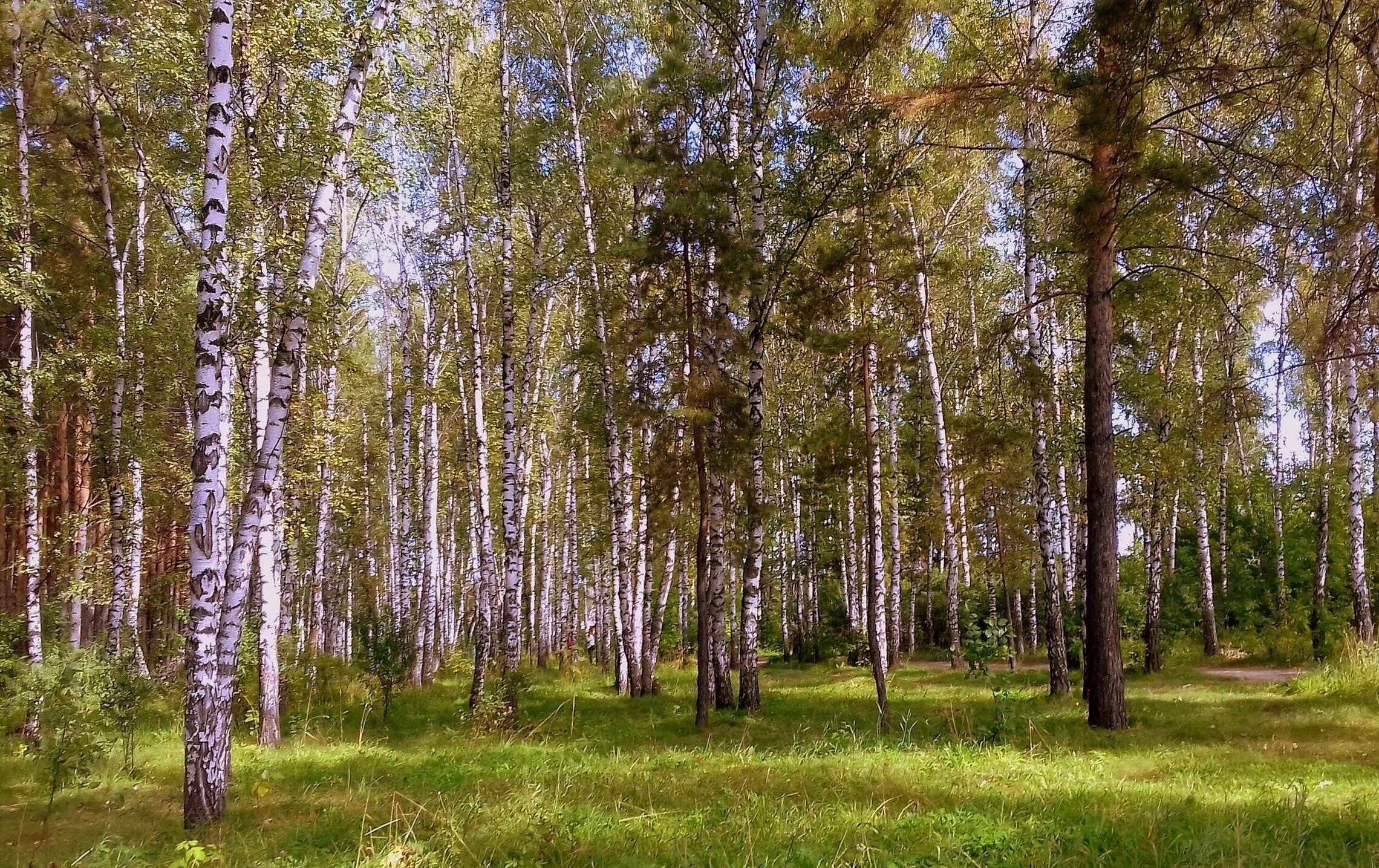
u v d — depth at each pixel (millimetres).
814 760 9164
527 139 16922
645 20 18031
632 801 7211
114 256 16078
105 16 15062
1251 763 8047
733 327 13273
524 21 17359
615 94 16125
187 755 7102
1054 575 14500
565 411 25984
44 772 9250
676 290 13688
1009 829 5641
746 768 8656
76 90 16047
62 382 14930
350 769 9508
